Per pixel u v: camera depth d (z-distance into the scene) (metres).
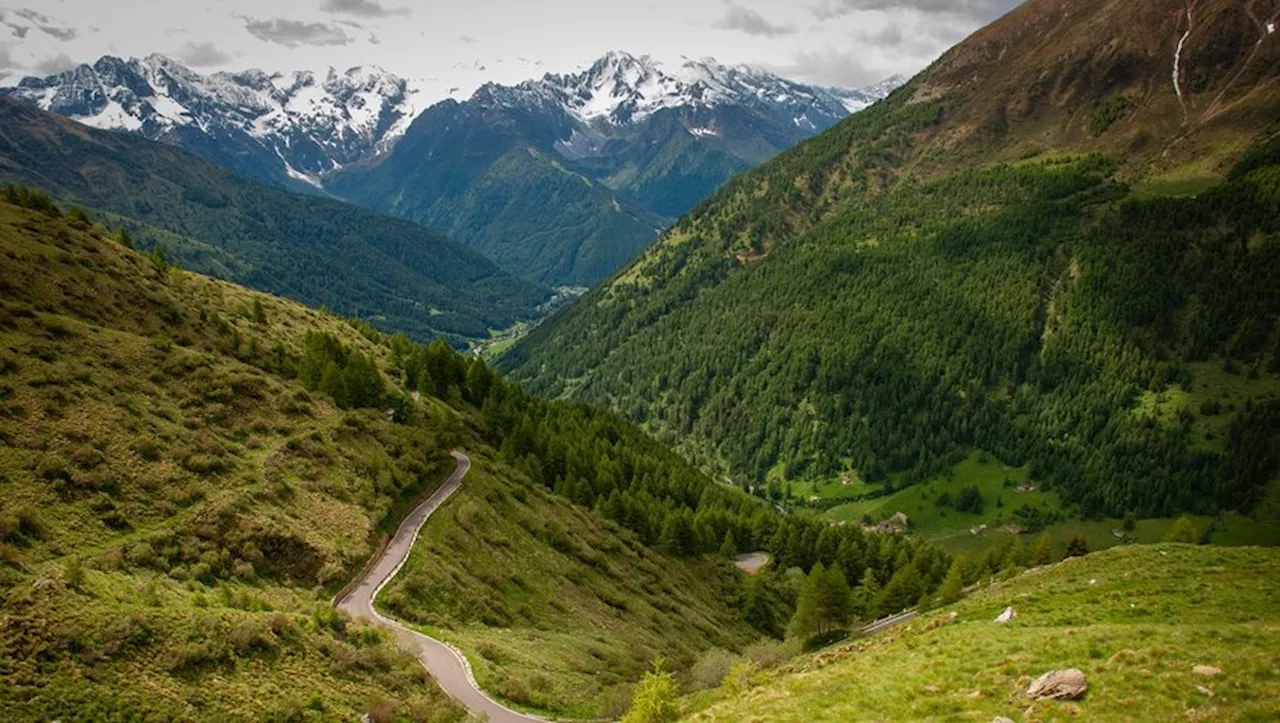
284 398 102.94
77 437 70.25
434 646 66.81
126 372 88.06
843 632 108.12
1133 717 32.56
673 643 101.88
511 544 103.50
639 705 49.47
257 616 54.22
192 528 66.31
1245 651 37.00
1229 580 59.94
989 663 41.50
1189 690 33.78
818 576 105.25
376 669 55.75
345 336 164.38
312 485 86.38
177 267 150.88
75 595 46.75
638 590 114.88
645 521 141.12
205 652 46.84
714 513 167.38
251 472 80.38
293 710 45.94
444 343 173.38
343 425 104.75
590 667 77.25
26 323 86.94
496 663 67.50
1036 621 57.25
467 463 120.50
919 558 150.75
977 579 129.00
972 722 34.84
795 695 42.84
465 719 53.50
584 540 121.38
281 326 146.62
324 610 60.97
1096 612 57.44
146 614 47.31
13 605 43.34
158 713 40.75
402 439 112.44
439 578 82.56
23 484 61.09
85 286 106.44
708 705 53.78
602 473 153.62
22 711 37.28
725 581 142.50
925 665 43.28
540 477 140.62
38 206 130.62
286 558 71.44
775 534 166.88
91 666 41.78
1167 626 43.22
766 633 130.12
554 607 94.31
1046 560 128.62
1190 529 126.69
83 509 61.78
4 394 71.75
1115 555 77.50
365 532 83.56
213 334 117.75
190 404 89.19
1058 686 35.75
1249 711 31.39
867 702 39.28
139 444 73.56
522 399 182.75
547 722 58.25
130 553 58.81
